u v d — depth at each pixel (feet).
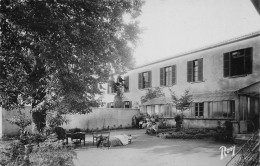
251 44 55.72
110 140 44.32
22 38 21.88
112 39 28.71
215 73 64.18
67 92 29.37
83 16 23.27
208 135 53.36
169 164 30.14
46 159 23.26
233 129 47.83
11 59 22.65
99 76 35.37
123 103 100.07
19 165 22.91
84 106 39.73
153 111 82.89
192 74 71.10
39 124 36.27
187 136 52.65
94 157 34.63
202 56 68.18
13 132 53.67
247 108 54.39
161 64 84.02
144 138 55.36
